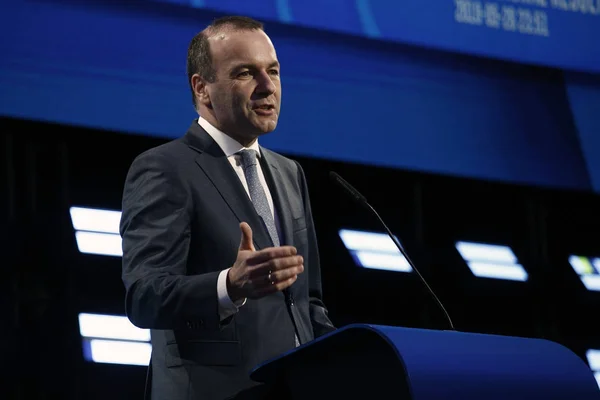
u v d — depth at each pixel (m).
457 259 10.68
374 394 3.27
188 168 4.15
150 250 3.89
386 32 8.98
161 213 4.01
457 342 3.24
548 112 9.73
